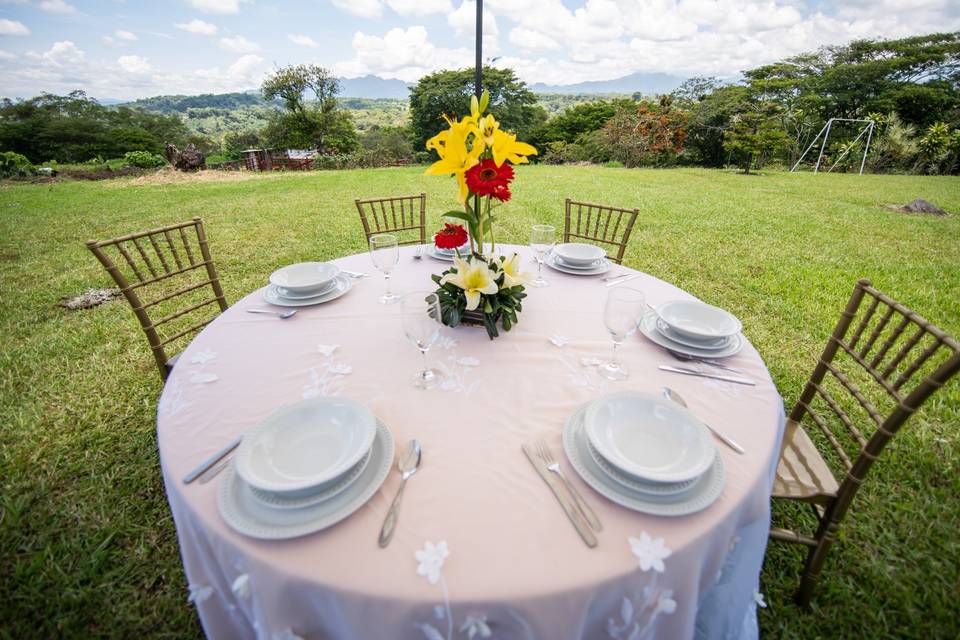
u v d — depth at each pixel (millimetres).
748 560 1078
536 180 12375
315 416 1000
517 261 1478
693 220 6988
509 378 1248
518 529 793
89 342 3096
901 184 13086
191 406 1130
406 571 721
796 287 4113
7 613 1479
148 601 1516
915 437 2193
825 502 1324
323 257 5012
